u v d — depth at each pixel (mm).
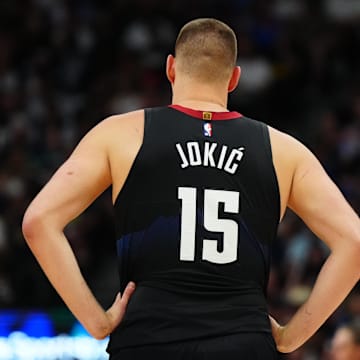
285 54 46500
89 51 46062
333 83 46188
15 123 40750
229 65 11125
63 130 41719
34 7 47406
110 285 30859
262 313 10242
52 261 10117
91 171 10469
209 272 10195
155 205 10328
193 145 10570
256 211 10477
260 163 10641
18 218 34344
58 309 25688
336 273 10398
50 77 44906
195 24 11188
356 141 40500
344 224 10484
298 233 32812
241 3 49156
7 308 28594
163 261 10219
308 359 25812
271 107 44844
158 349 9930
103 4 48375
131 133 10633
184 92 11062
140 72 44531
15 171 37344
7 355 23719
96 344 23781
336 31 48531
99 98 43156
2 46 45188
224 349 9930
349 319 26391
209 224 10297
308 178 10766
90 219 35031
